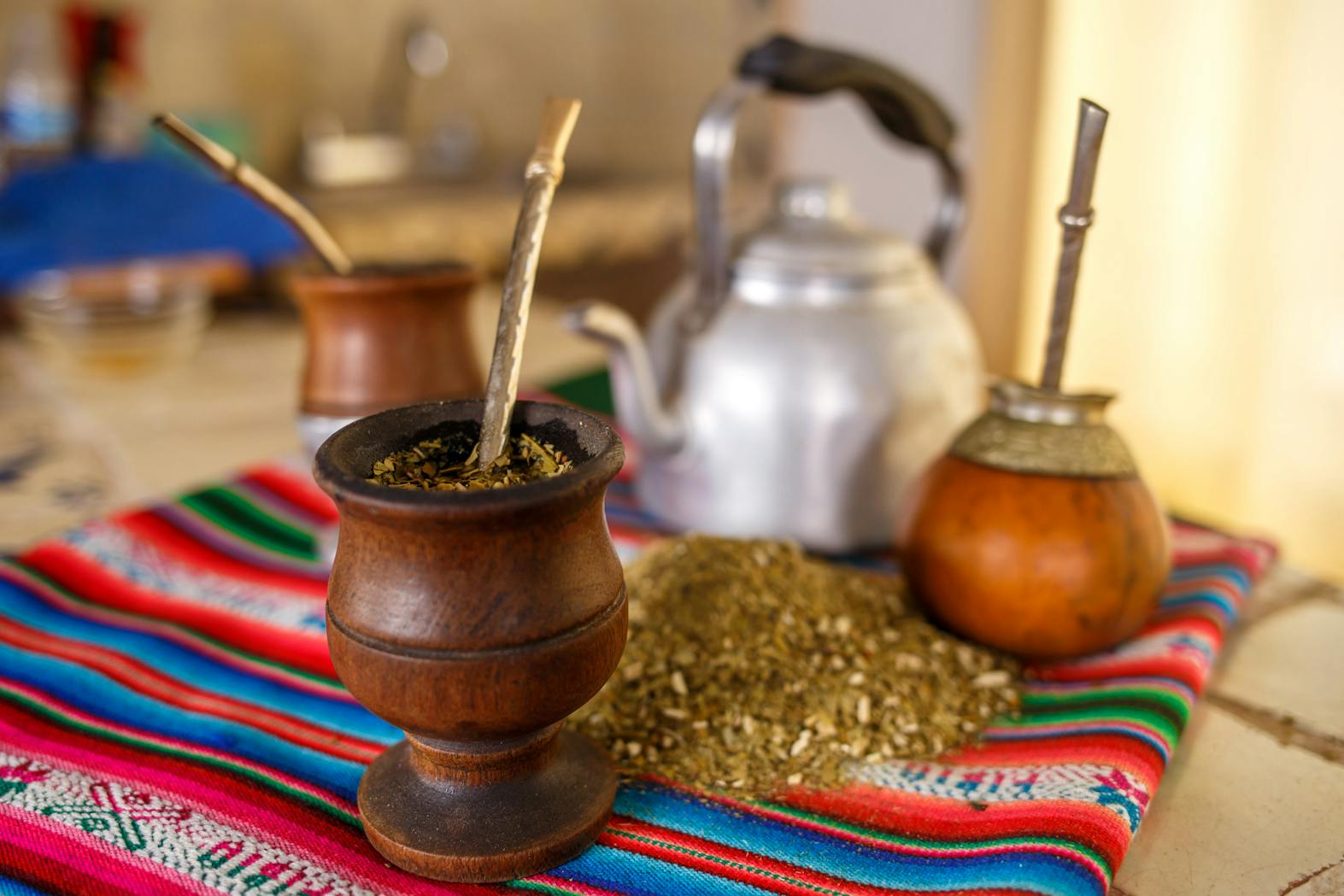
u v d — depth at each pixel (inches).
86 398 28.9
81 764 14.8
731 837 13.8
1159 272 43.6
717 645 16.1
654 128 75.2
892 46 40.4
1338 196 39.1
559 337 33.9
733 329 19.8
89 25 41.4
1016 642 16.6
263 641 17.9
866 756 15.2
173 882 12.9
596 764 14.4
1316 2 37.8
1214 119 40.7
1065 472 16.3
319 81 61.4
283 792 14.4
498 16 66.3
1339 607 19.4
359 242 50.6
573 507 12.4
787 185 21.0
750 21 72.5
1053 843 13.0
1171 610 18.2
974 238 41.7
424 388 19.0
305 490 23.1
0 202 35.7
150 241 35.5
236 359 32.5
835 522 19.9
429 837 13.1
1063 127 42.1
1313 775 15.2
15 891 12.8
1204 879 13.5
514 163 68.3
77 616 18.3
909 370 19.7
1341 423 41.1
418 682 12.4
